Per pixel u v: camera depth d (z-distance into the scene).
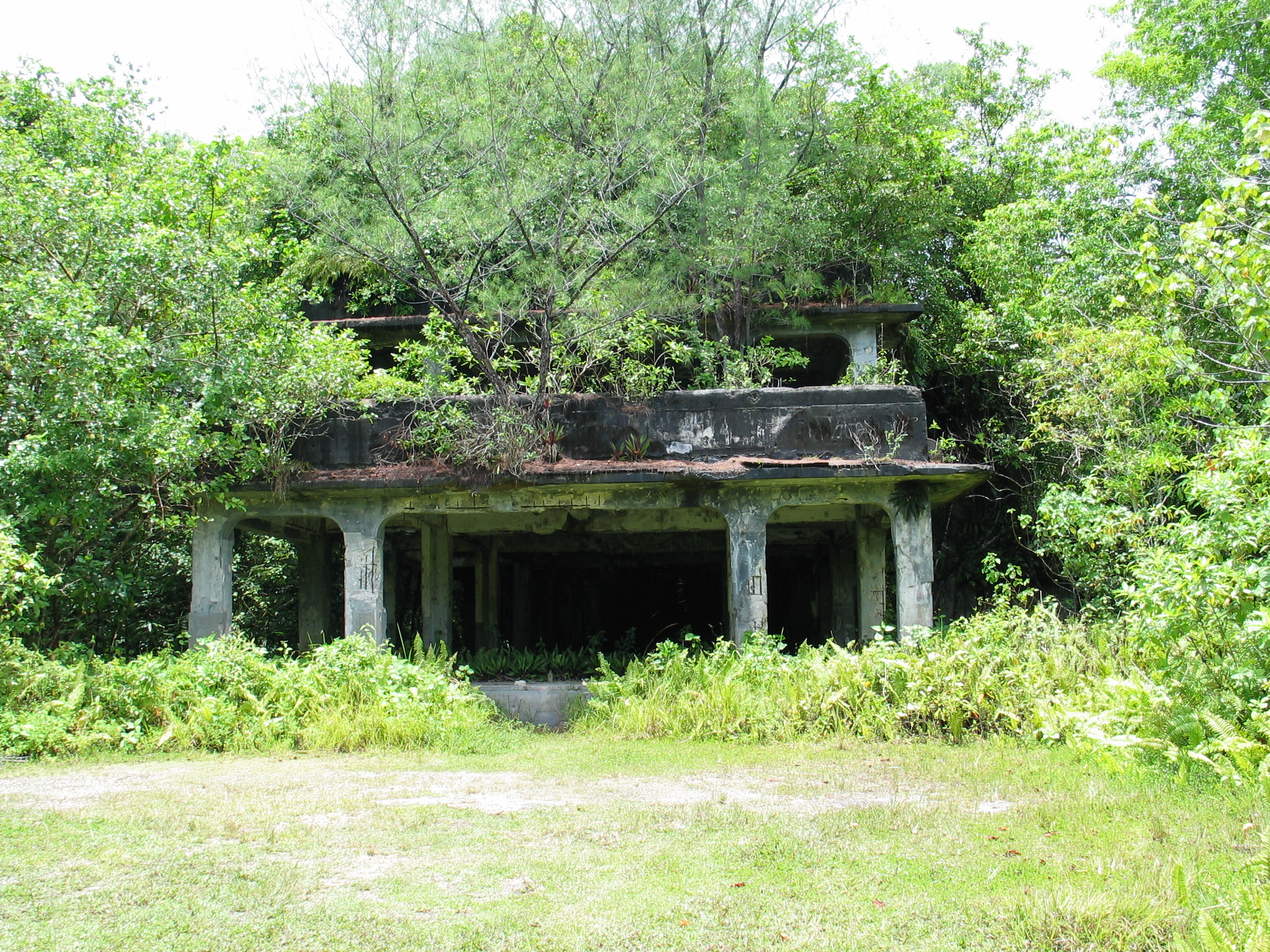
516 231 13.06
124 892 4.37
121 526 13.27
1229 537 7.83
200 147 12.77
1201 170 14.12
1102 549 11.93
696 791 6.68
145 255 10.98
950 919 3.98
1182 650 8.18
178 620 15.59
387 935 3.87
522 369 15.84
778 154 14.61
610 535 16.88
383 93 12.17
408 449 12.14
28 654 9.52
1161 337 12.62
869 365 15.25
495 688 11.73
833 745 8.67
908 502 11.80
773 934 3.86
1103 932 3.76
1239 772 6.30
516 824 5.61
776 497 11.93
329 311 17.20
